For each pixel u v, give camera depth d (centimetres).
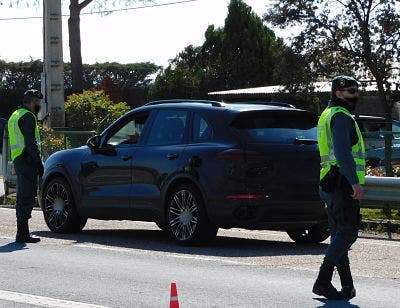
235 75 7038
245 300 1133
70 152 1920
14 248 1633
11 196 2919
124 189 1780
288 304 1108
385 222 2028
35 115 1727
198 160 1638
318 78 5041
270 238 1856
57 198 1927
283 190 1612
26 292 1180
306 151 1641
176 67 7225
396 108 5325
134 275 1323
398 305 1107
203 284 1249
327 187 1114
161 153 1714
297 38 4941
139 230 1995
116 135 1833
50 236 1856
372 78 4984
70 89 5841
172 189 1692
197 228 1641
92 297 1146
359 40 4809
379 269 1396
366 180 2053
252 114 1652
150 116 1780
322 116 1129
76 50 5775
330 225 1141
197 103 1723
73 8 5741
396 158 2362
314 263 1462
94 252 1587
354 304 1111
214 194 1608
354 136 1109
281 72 5081
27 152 1703
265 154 1603
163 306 1089
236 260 1490
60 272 1348
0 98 7188
